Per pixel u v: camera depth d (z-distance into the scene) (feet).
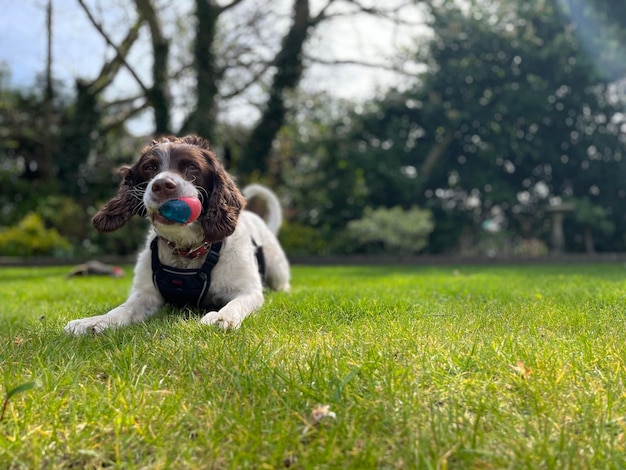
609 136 14.46
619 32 11.93
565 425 1.21
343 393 1.36
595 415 1.24
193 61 13.41
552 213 13.62
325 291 3.76
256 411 1.27
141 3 12.64
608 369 1.57
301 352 1.73
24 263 11.56
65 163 14.26
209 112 13.35
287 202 14.58
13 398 1.35
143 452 1.13
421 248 13.96
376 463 1.06
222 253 2.75
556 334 2.03
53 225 13.64
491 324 2.22
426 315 2.48
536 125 14.47
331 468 1.03
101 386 1.48
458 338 1.93
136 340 1.97
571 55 14.03
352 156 13.88
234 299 2.63
